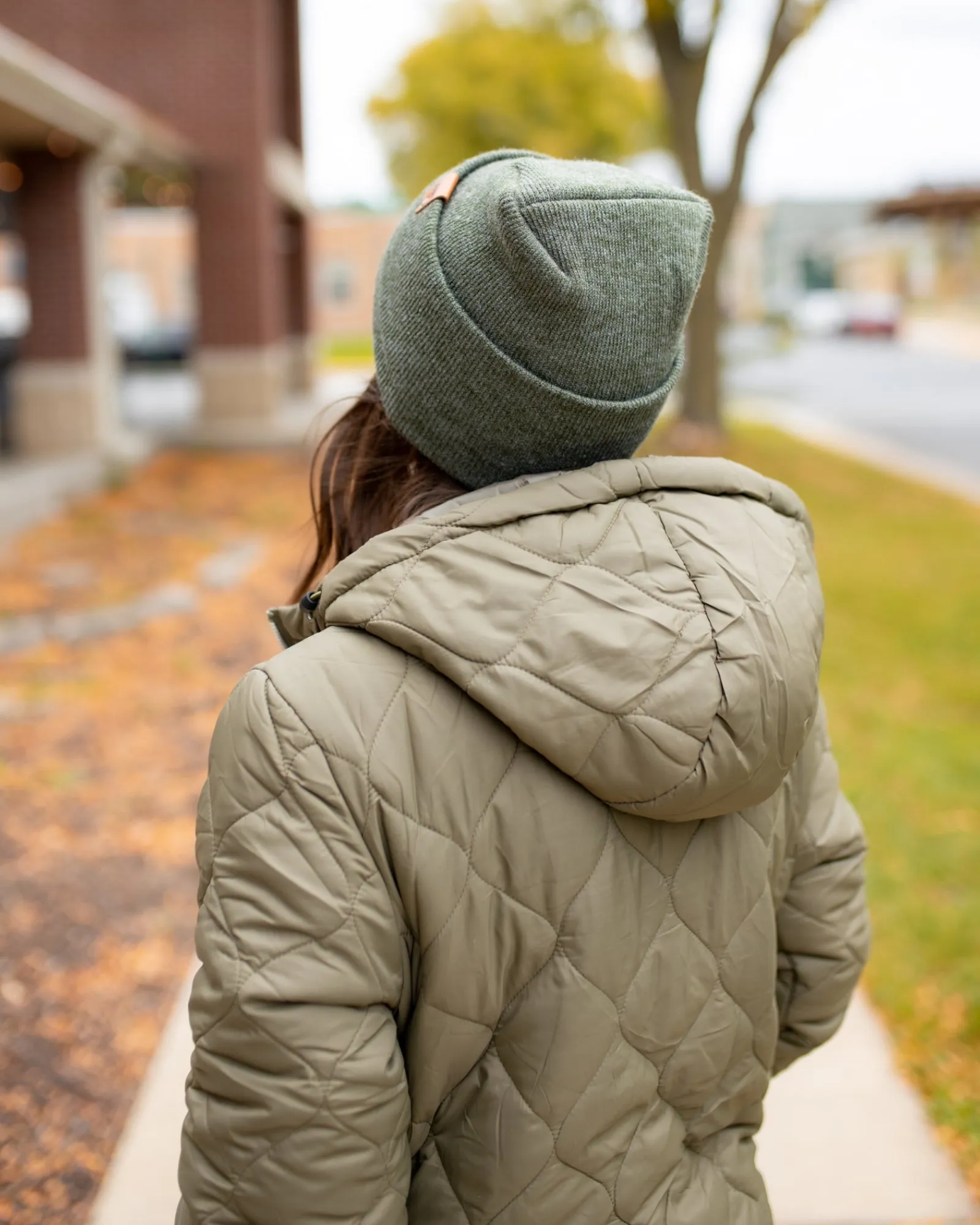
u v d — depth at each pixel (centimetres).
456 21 3111
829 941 121
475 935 94
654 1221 103
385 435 111
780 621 94
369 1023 91
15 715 516
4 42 800
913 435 1582
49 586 754
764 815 109
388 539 94
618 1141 101
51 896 355
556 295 89
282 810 90
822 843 119
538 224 89
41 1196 234
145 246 4262
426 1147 102
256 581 769
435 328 94
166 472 1243
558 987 96
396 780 91
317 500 118
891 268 5719
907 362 3166
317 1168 88
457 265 93
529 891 94
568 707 88
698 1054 105
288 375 2012
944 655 613
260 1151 88
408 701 93
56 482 1026
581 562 92
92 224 1188
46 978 311
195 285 1473
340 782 90
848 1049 269
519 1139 97
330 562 125
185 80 1445
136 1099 265
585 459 101
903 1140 237
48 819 410
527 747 94
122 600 720
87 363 1190
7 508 905
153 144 1262
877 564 817
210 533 923
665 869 101
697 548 95
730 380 2609
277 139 1784
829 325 4569
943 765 458
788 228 6944
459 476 103
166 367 2692
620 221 91
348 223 4522
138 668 587
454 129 3164
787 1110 247
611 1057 99
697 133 1298
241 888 90
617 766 89
